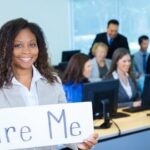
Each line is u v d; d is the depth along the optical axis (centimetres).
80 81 281
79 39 652
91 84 238
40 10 601
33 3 592
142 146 246
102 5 651
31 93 141
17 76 139
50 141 140
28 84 142
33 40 139
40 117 139
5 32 133
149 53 573
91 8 649
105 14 650
